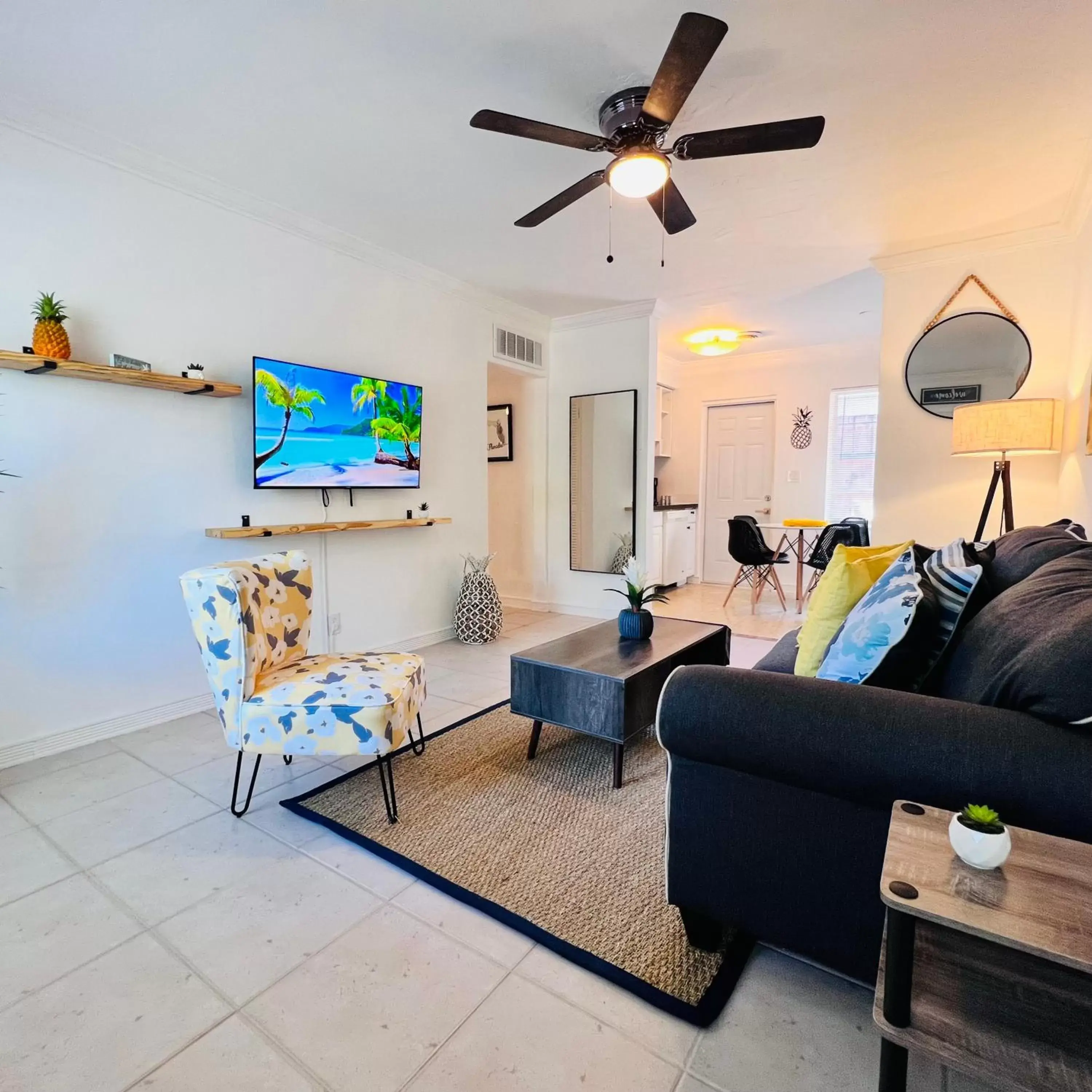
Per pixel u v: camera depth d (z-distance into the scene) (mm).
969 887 817
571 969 1375
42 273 2330
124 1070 1126
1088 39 1886
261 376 2936
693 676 1321
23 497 2332
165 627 2771
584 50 1944
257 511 3094
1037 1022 847
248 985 1323
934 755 1038
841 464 6094
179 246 2727
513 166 2633
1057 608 1149
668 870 1396
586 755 2482
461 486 4344
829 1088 1096
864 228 3254
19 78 2055
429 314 4012
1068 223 3150
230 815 2006
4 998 1281
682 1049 1176
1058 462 3355
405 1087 1099
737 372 6578
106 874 1698
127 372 2426
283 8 1757
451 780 2260
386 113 2264
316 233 3238
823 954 1230
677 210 2432
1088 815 922
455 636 4352
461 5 1755
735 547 5359
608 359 4902
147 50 1923
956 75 2059
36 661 2398
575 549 5215
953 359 3551
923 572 1660
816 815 1202
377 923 1518
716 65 2004
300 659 2277
